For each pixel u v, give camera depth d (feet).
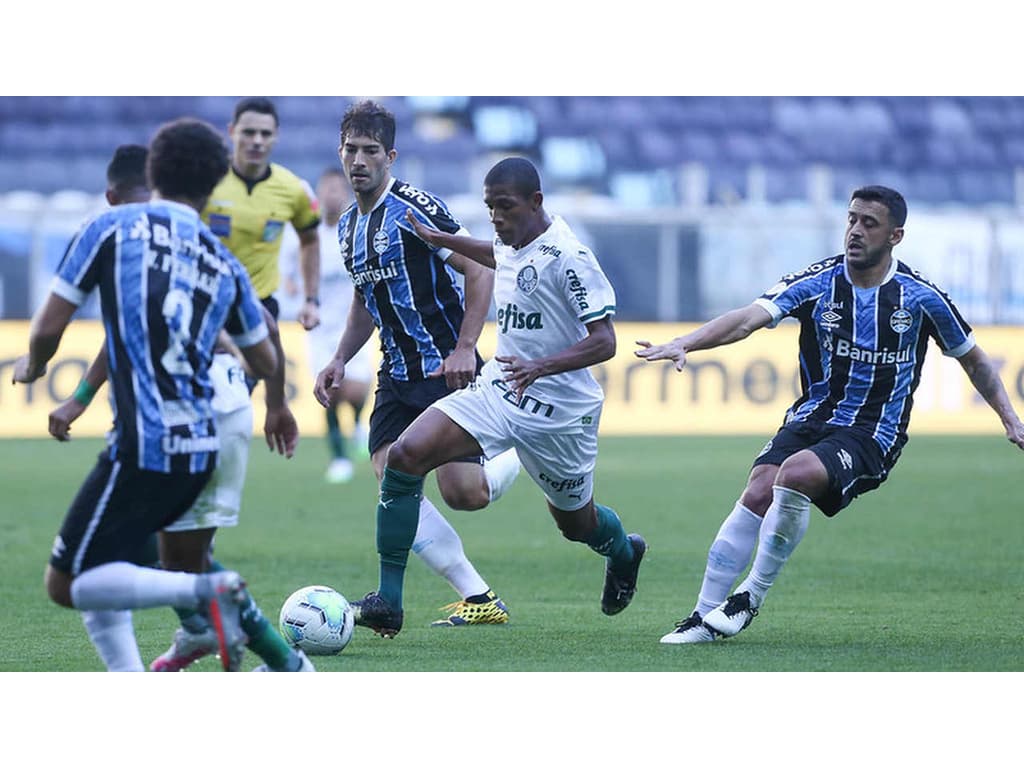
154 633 78.84
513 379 70.64
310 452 216.13
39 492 160.04
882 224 75.15
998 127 337.72
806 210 296.92
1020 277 247.70
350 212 84.89
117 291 54.34
